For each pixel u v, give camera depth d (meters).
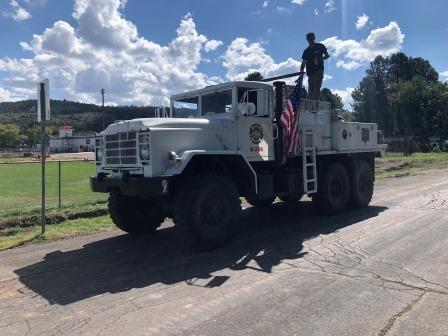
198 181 7.36
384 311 4.71
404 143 46.00
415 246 7.20
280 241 7.96
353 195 10.90
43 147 9.05
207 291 5.52
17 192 16.05
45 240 8.63
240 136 8.34
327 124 10.27
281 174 9.22
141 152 7.29
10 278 6.34
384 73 70.81
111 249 7.82
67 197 14.17
